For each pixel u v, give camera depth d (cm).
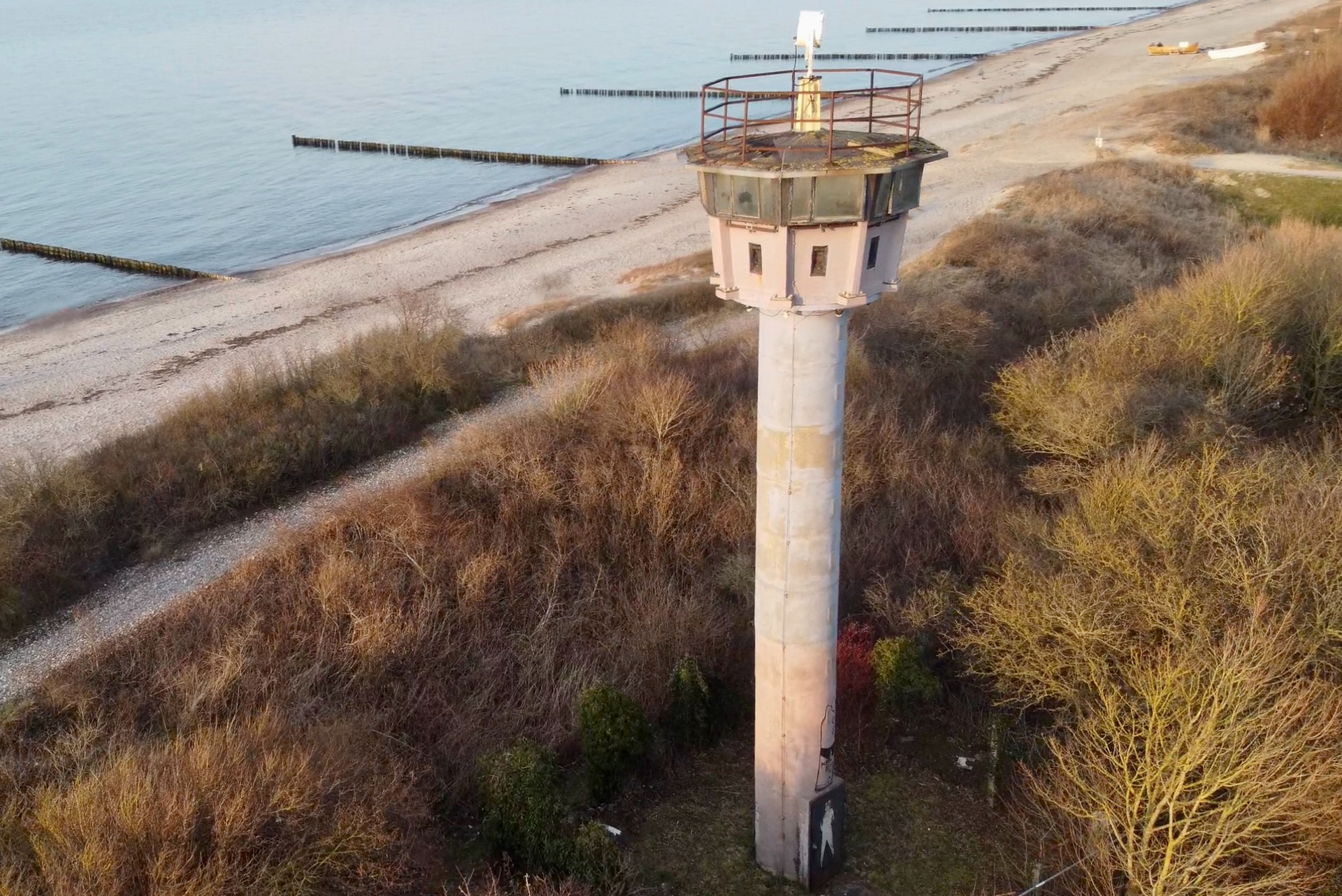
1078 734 1573
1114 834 1394
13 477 2536
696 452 2716
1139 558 1744
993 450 2748
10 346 4319
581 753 1848
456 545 2345
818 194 1123
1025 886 1506
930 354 3284
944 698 1950
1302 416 2881
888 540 2366
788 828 1500
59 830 1373
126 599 2241
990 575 2186
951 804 1709
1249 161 5506
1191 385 2692
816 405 1264
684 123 9375
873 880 1545
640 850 1616
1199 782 1300
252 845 1380
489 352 3547
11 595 2177
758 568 1388
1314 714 1332
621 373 3022
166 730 1719
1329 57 6344
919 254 4338
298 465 2752
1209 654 1450
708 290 4141
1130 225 4525
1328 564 1600
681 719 1858
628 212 6097
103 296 5103
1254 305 2841
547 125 9394
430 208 6819
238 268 5597
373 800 1540
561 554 2381
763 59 12700
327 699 1944
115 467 2698
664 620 2091
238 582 2233
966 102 8531
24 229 6297
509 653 2123
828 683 1424
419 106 10244
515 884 1514
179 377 3791
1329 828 1287
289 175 7656
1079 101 7831
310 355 3847
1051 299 3634
